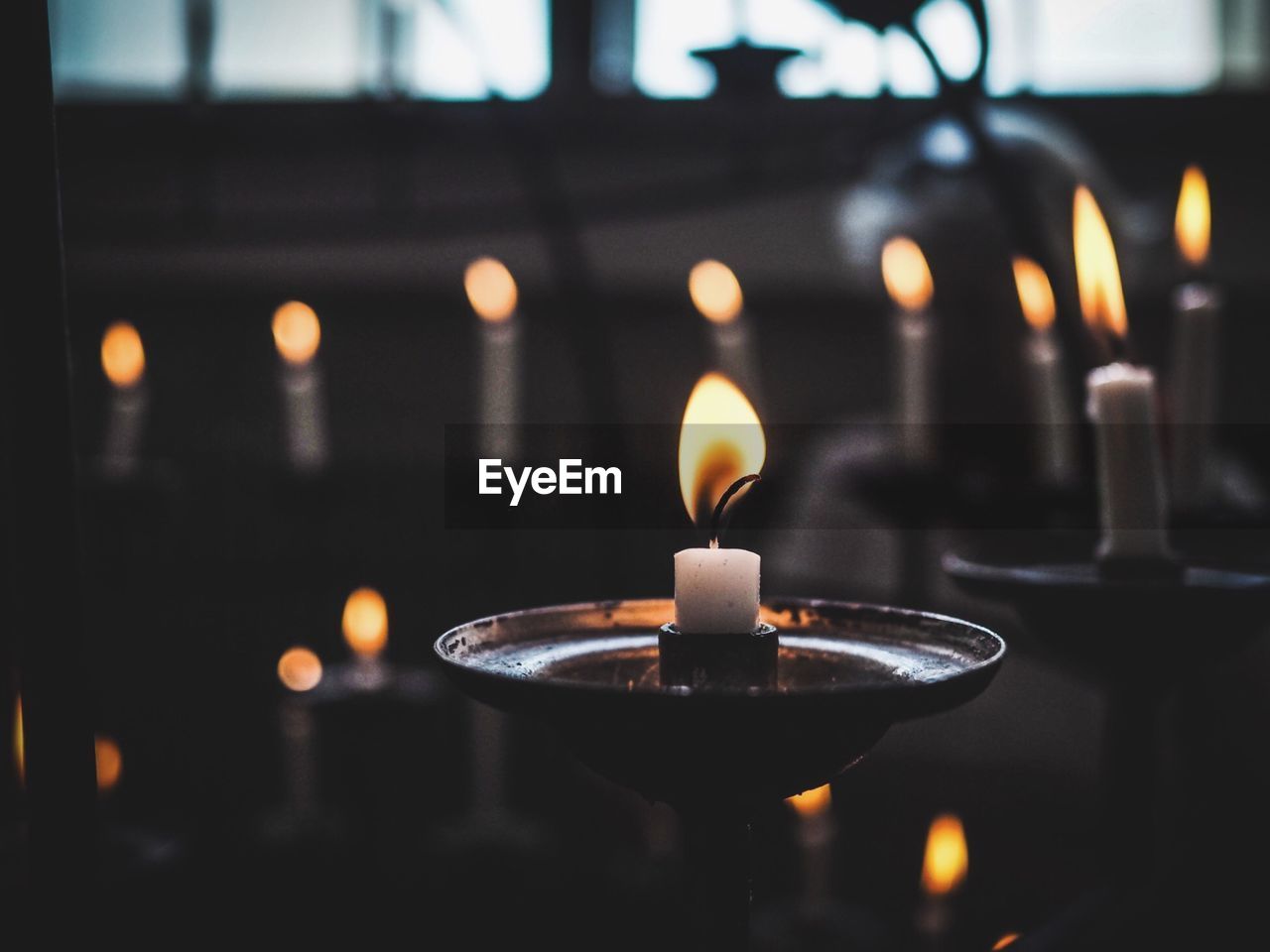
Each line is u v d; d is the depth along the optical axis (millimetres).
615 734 453
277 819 857
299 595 1786
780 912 917
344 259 1825
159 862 642
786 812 1214
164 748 1567
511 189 1805
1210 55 1905
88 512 1119
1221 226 1824
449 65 1803
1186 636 566
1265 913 632
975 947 923
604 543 1188
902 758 1515
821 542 1263
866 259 1378
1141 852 603
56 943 464
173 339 1873
